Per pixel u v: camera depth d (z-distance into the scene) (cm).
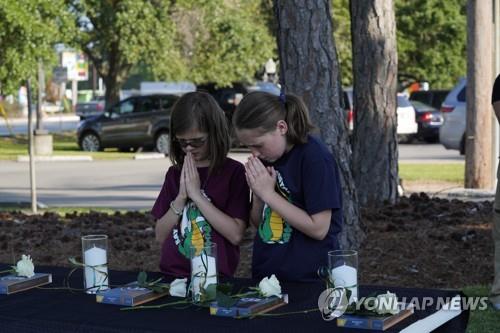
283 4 745
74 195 1590
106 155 2594
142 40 2928
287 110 418
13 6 2206
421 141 3103
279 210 409
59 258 793
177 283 381
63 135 3731
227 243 452
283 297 366
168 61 2994
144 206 1396
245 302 355
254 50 3197
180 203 450
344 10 3831
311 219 413
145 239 863
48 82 6041
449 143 1958
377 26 1036
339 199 423
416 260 749
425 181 1608
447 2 4416
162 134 2733
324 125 747
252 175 412
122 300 370
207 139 446
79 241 862
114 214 1076
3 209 1305
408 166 1981
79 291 399
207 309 359
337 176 427
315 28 741
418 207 1002
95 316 351
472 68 1388
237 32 3131
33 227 962
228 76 3145
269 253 425
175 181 466
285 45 748
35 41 2300
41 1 2377
